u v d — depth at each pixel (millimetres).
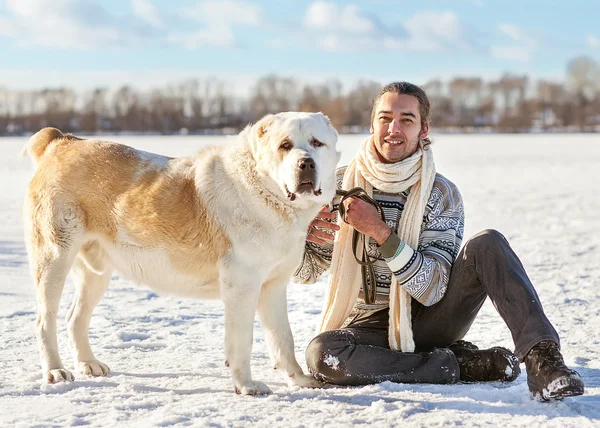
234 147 3863
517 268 3551
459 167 24641
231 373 3670
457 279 3758
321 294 6527
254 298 3676
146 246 3912
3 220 11688
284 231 3695
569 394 3227
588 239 9539
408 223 3949
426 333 3969
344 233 4062
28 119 84062
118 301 6238
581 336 4805
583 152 34594
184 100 87062
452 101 96812
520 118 86938
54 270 3955
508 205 13680
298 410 3291
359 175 4117
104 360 4363
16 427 3027
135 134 75750
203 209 3756
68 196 3977
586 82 101062
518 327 3418
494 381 3846
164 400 3461
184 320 5531
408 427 3033
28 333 4969
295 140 3619
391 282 3938
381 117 3992
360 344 3812
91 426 3053
